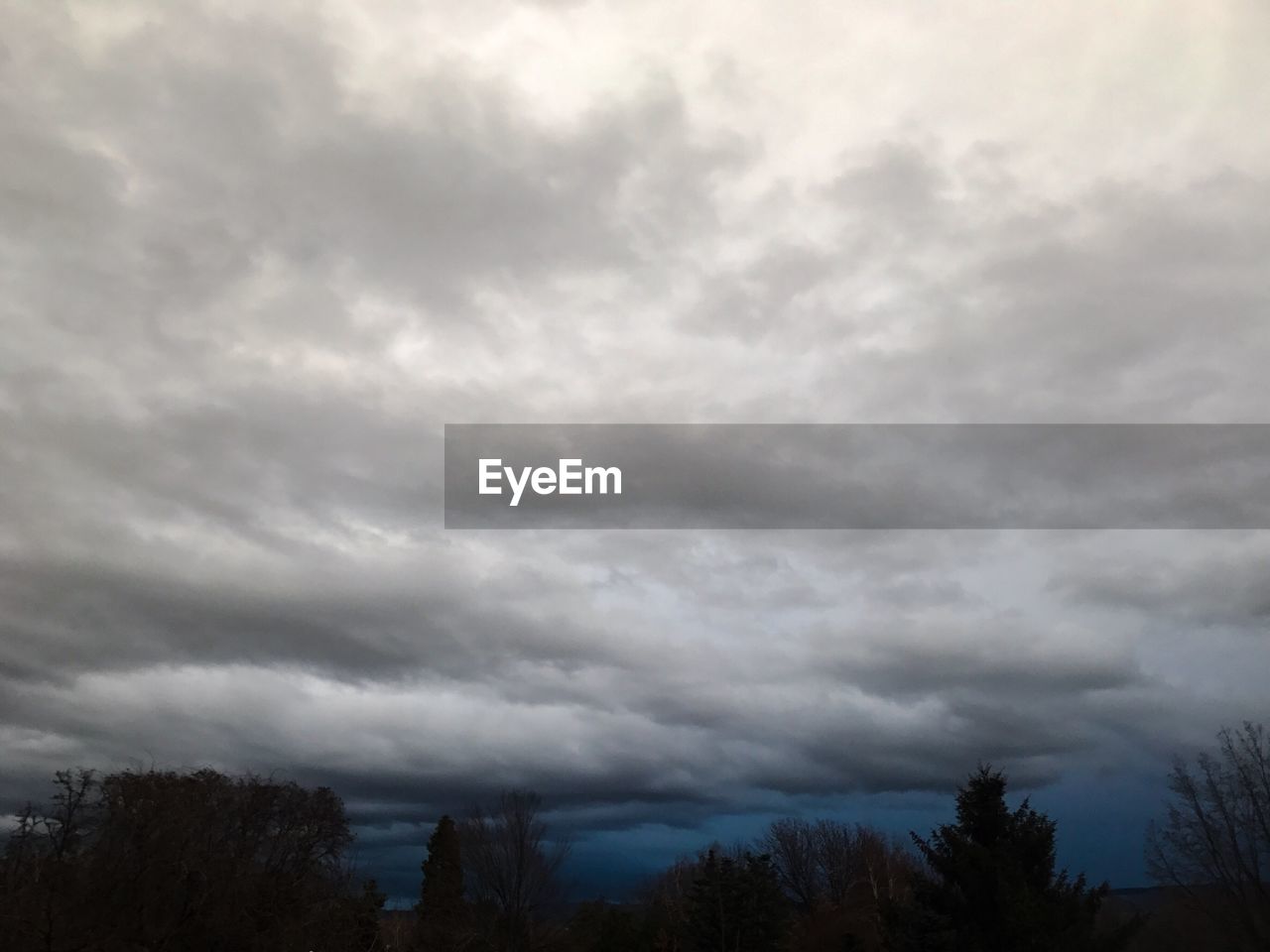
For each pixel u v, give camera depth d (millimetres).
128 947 25266
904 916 31125
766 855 56375
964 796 32000
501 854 55719
